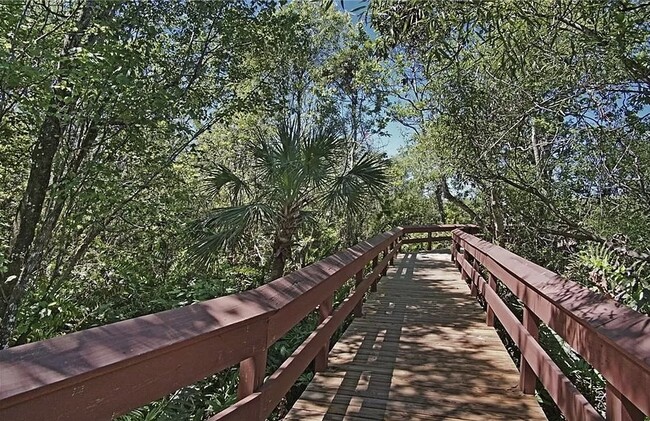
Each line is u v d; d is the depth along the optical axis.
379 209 13.29
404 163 13.10
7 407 0.69
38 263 4.94
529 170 4.35
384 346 3.64
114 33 4.57
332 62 12.51
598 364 1.44
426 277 7.55
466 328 4.21
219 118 6.52
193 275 6.56
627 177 2.73
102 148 5.37
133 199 5.46
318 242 9.09
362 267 4.31
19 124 4.76
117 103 4.75
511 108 3.55
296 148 5.72
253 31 6.26
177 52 6.10
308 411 2.46
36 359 0.78
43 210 5.26
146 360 0.97
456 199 10.35
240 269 7.45
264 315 1.51
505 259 3.07
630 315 1.35
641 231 3.12
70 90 4.05
